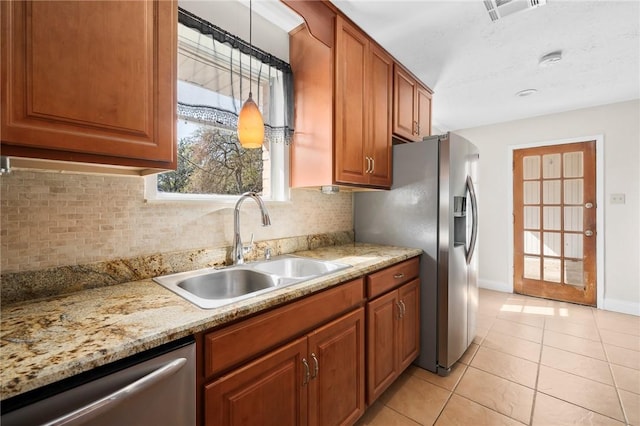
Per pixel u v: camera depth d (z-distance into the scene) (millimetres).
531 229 3600
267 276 1364
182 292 1050
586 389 1787
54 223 1038
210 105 1507
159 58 936
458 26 1836
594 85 2674
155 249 1308
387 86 2109
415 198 2088
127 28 866
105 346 658
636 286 2988
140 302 950
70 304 930
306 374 1146
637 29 1848
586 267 3250
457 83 2635
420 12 1707
